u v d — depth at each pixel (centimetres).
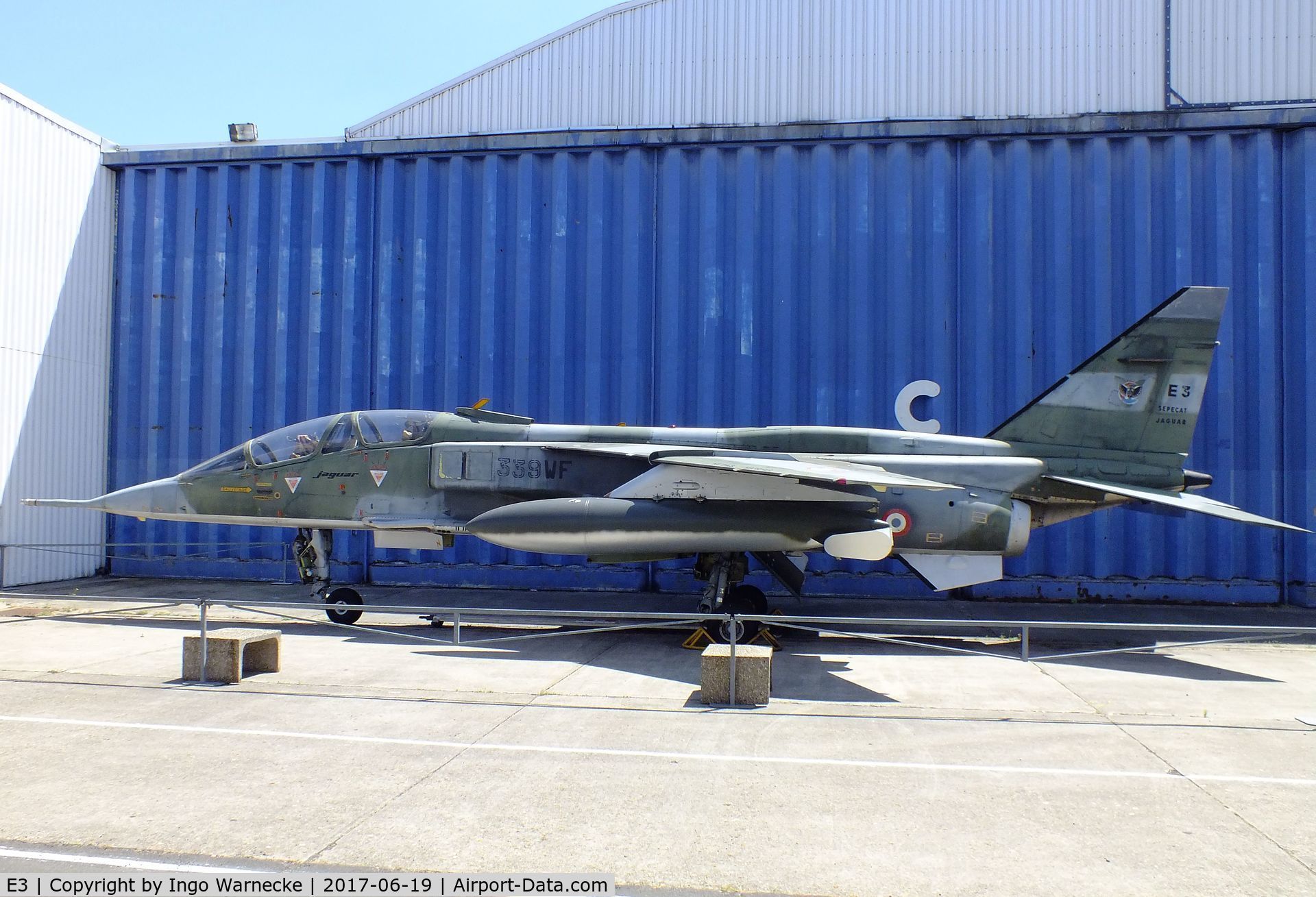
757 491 941
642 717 630
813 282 1357
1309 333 1266
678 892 355
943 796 469
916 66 1373
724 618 695
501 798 459
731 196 1391
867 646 983
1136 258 1302
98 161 1548
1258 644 1023
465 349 1432
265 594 1348
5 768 503
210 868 373
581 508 949
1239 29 1321
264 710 640
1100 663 889
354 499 1087
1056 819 436
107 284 1566
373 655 871
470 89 1473
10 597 755
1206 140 1308
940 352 1327
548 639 992
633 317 1384
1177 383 1055
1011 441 1081
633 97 1430
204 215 1523
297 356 1477
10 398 1392
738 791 473
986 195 1333
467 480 1062
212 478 1124
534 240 1423
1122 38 1338
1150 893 355
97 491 1535
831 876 371
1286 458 1279
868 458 1027
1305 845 405
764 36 1407
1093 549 1295
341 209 1484
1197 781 497
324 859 382
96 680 738
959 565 1010
